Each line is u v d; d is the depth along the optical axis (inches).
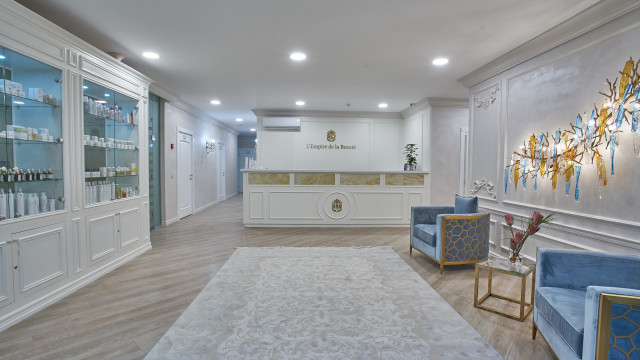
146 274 129.0
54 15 105.8
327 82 189.6
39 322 89.9
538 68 125.7
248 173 222.2
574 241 109.0
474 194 170.7
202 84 196.2
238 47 134.9
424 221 159.2
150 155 212.7
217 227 224.2
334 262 145.3
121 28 116.3
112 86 134.2
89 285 117.3
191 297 107.2
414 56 144.2
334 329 86.4
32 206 96.9
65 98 107.9
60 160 107.3
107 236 131.3
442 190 234.5
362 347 77.9
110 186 135.0
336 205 223.5
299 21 110.6
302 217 223.5
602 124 97.9
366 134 299.7
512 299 106.5
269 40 127.4
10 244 88.7
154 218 219.6
